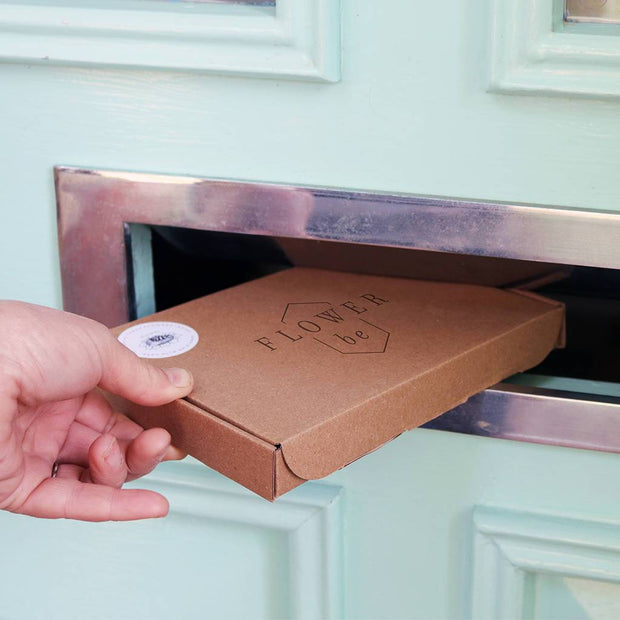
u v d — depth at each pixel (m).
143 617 0.78
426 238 0.59
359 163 0.59
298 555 0.70
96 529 0.76
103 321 0.69
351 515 0.68
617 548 0.63
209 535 0.73
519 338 0.59
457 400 0.55
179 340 0.57
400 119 0.58
